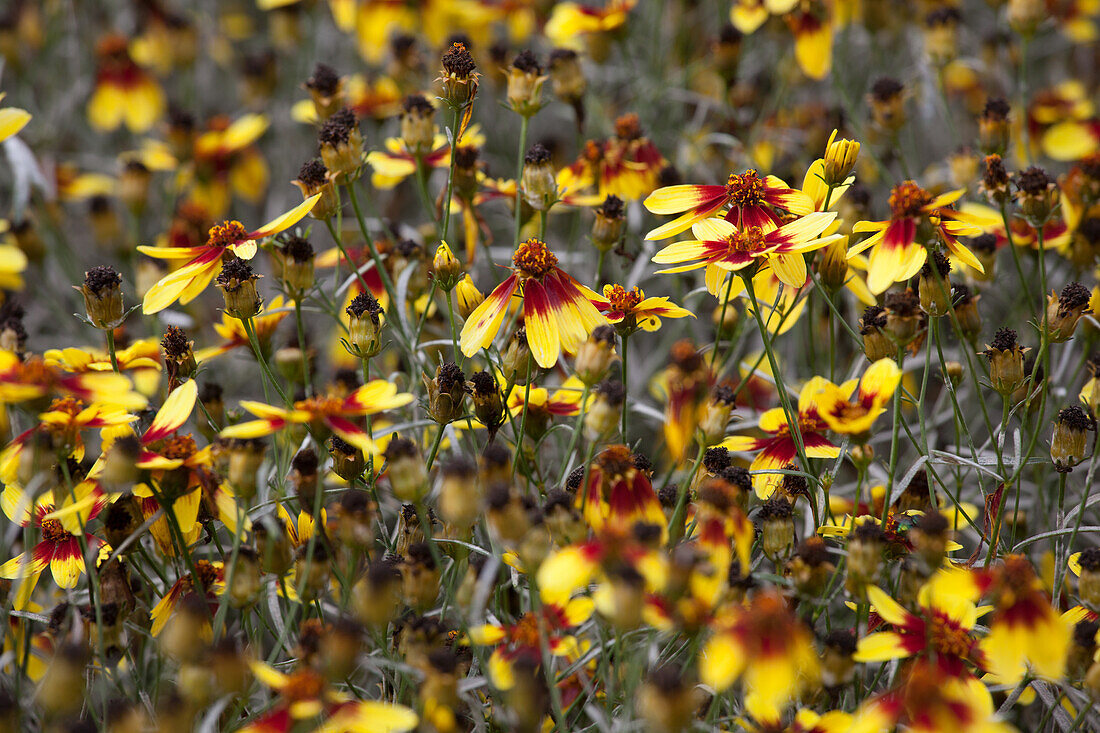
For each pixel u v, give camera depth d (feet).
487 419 3.51
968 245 3.76
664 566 3.27
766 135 4.29
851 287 3.71
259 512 3.44
